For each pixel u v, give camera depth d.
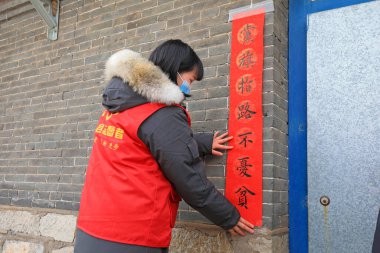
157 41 2.51
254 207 1.91
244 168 1.97
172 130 1.51
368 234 1.93
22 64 3.30
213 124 2.14
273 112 1.96
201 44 2.30
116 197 1.49
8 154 3.18
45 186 2.85
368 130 1.99
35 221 2.81
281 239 1.99
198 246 2.04
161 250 1.55
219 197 1.65
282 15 2.21
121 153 1.54
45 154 2.92
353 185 2.00
